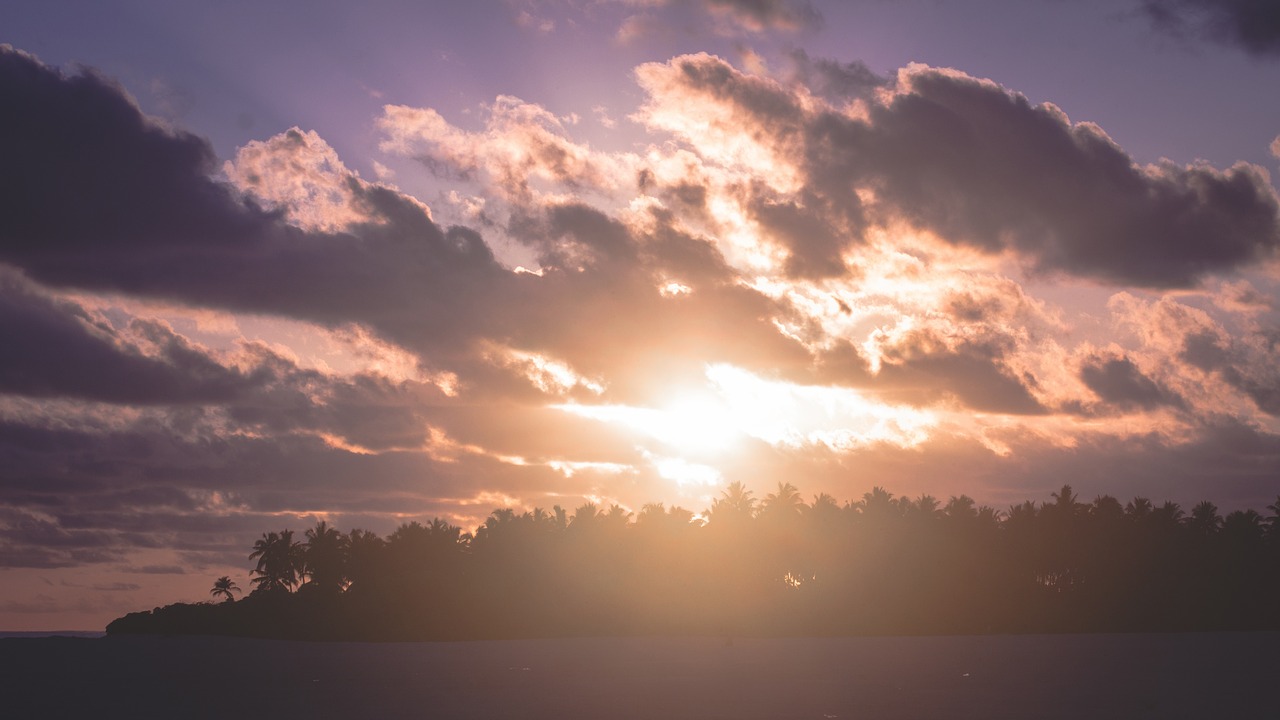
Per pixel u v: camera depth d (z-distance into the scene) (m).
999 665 82.94
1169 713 51.38
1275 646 107.88
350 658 116.06
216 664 107.06
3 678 89.88
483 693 66.12
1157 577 157.75
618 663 93.94
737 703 57.00
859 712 52.41
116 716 58.84
